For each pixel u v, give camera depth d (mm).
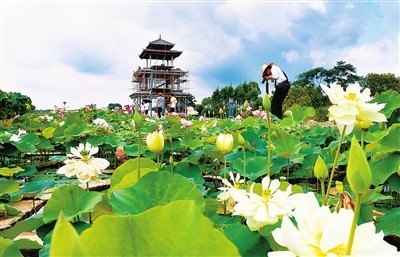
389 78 40938
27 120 10555
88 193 2209
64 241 570
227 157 4004
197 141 4910
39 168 6520
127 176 2219
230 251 778
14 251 1401
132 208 1559
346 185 3080
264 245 1406
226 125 7699
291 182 4551
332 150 3812
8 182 2936
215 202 2188
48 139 7344
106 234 854
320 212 889
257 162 3273
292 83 71000
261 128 6137
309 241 839
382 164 2812
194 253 816
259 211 1377
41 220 2289
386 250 851
